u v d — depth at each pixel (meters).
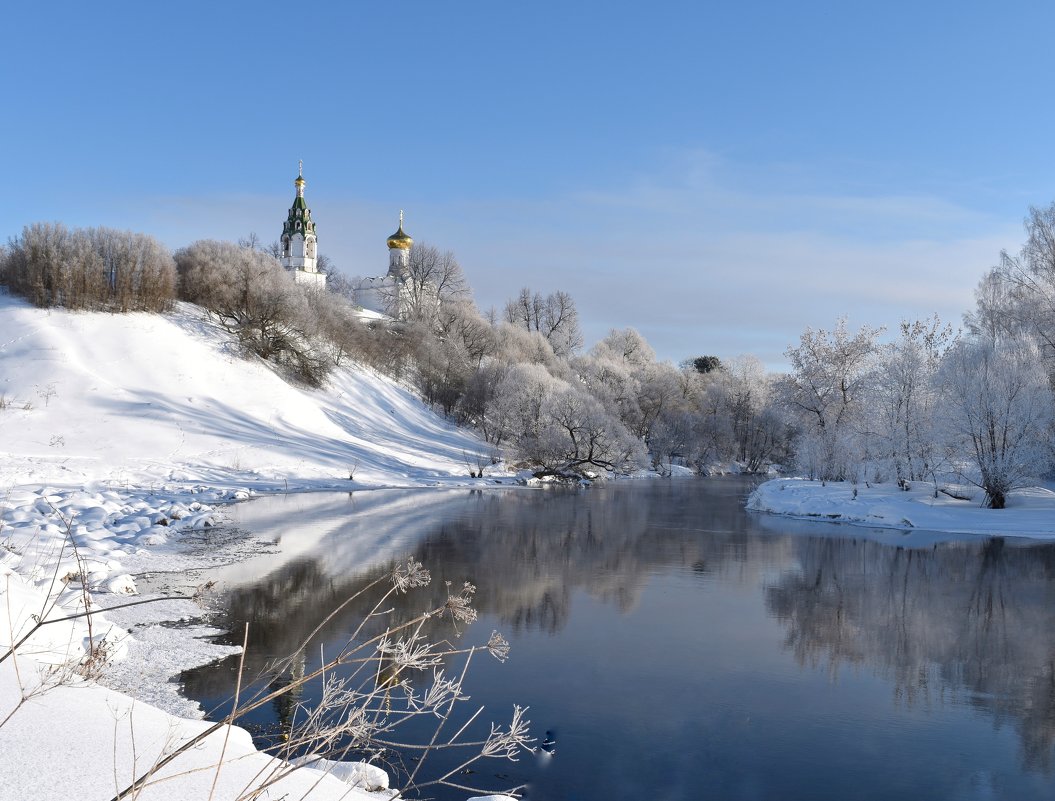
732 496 41.81
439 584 15.70
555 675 10.23
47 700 3.44
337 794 3.46
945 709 9.41
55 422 37.28
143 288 51.19
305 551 18.73
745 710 9.21
